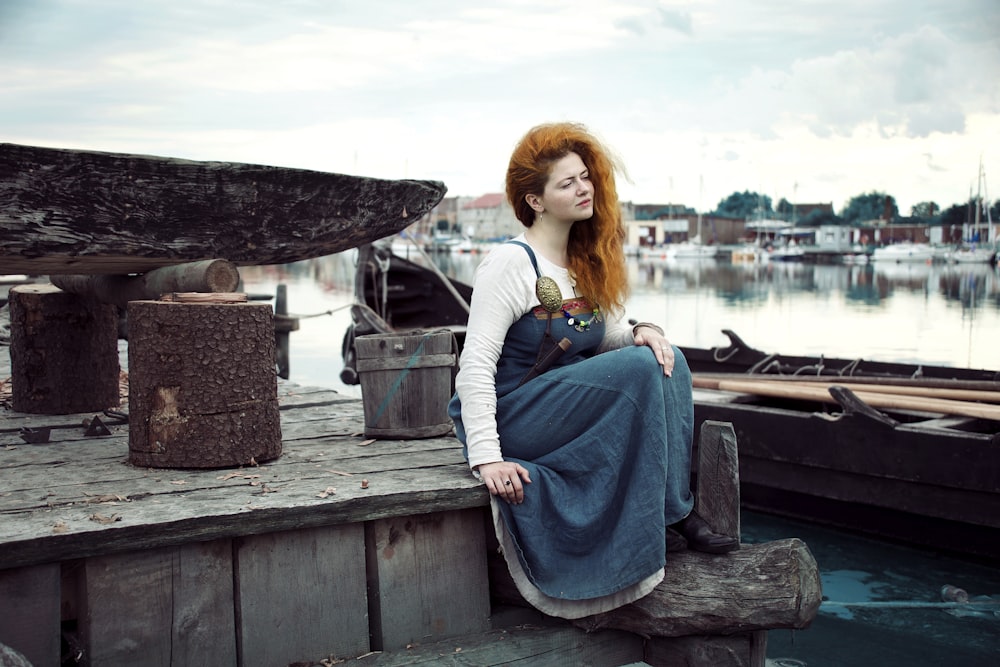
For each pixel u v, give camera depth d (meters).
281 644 2.54
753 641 2.75
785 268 70.38
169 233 2.99
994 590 4.60
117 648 2.33
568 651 2.78
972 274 56.12
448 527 2.80
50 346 3.92
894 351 15.62
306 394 4.64
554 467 2.66
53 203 2.79
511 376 2.74
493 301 2.67
